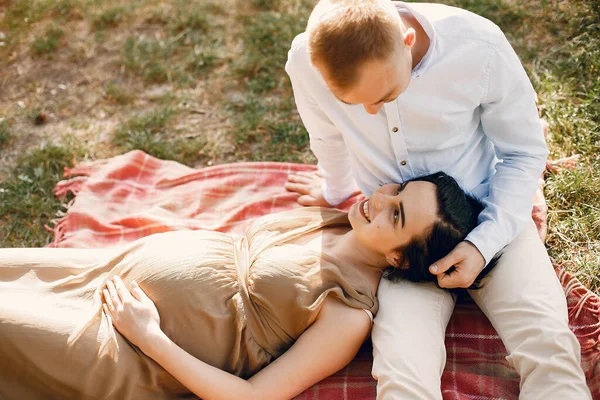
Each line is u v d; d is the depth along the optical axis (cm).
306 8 423
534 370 208
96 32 424
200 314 219
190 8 431
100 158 349
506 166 234
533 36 380
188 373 208
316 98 232
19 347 204
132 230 300
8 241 313
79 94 387
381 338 220
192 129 363
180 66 398
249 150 352
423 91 212
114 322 216
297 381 214
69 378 207
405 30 185
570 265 269
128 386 212
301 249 234
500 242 224
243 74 392
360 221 230
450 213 220
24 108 379
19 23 429
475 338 248
